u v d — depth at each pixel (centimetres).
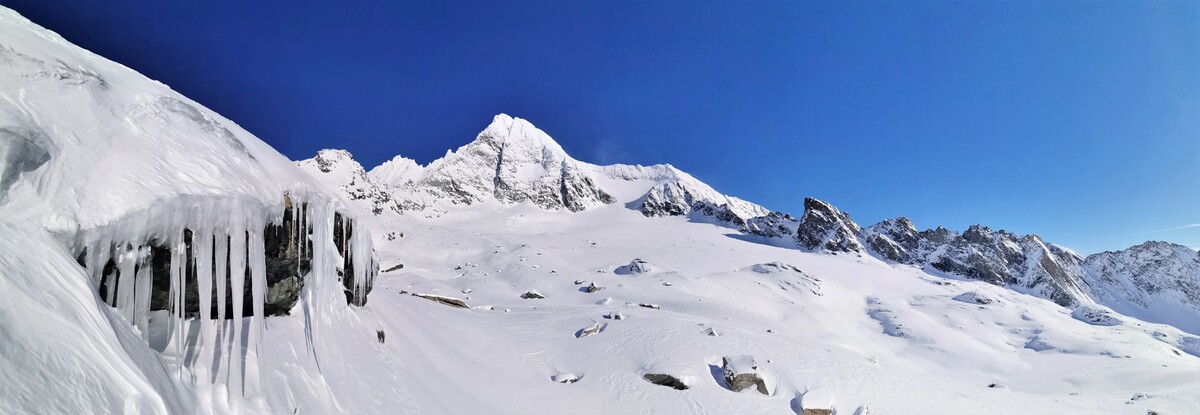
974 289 9994
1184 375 4253
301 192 1134
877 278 10481
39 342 487
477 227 16575
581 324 3219
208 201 819
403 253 9738
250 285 1009
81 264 635
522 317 3406
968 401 2738
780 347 3002
